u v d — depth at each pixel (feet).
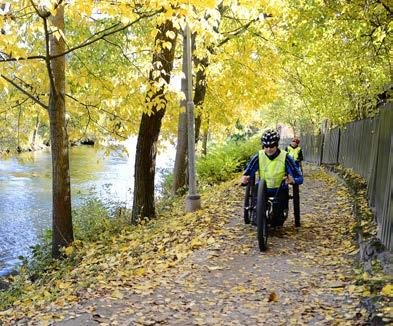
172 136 53.88
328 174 71.46
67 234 36.73
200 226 31.55
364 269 20.03
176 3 23.12
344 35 39.88
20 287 31.07
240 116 79.10
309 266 22.25
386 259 19.39
